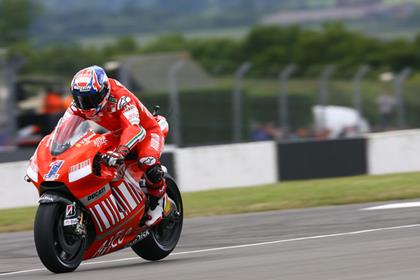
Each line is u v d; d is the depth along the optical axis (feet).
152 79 245.04
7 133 196.13
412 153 205.36
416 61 456.86
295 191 140.46
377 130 249.75
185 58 253.85
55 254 70.13
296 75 235.81
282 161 186.70
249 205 128.16
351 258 71.36
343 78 237.25
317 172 189.06
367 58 461.78
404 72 249.75
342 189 139.74
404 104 252.83
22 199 157.38
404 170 203.72
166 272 69.26
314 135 233.76
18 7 654.94
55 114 211.41
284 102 227.20
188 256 82.58
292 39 496.64
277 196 135.64
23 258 86.89
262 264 70.85
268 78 230.89
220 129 237.66
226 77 239.50
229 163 184.24
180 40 559.79
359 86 234.58
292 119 234.17
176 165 176.04
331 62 467.52
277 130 230.68
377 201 126.00
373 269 64.85
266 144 186.91
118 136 77.97
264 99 231.71
